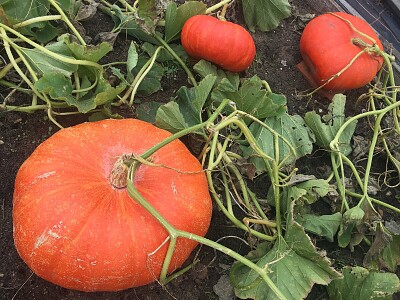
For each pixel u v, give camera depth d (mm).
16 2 651
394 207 722
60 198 507
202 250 664
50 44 656
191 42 684
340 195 709
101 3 756
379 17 922
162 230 519
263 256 612
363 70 728
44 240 504
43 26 676
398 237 674
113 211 510
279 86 788
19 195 531
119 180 514
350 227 675
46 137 671
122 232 506
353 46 730
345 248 714
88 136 549
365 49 723
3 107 647
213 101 693
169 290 638
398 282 597
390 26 921
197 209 551
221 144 708
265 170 680
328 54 723
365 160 776
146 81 713
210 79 621
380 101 818
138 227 511
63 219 501
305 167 748
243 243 679
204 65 700
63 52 634
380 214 753
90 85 650
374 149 776
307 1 865
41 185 517
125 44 745
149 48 727
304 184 642
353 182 754
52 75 603
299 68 800
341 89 756
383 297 596
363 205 689
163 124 619
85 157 533
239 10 813
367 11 919
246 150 687
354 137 772
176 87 742
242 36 685
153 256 521
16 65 640
